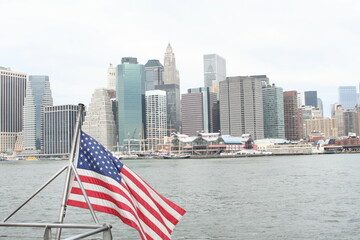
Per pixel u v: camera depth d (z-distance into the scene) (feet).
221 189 314.14
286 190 300.61
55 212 215.51
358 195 263.90
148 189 54.39
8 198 282.97
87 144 52.49
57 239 48.42
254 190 302.86
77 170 51.03
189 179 421.18
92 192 50.83
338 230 161.99
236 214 199.21
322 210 207.41
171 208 55.62
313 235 154.92
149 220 52.85
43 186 51.01
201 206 227.20
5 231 166.30
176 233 160.97
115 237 155.22
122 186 51.57
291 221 180.65
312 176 434.71
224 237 153.79
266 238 151.53
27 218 201.26
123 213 49.39
